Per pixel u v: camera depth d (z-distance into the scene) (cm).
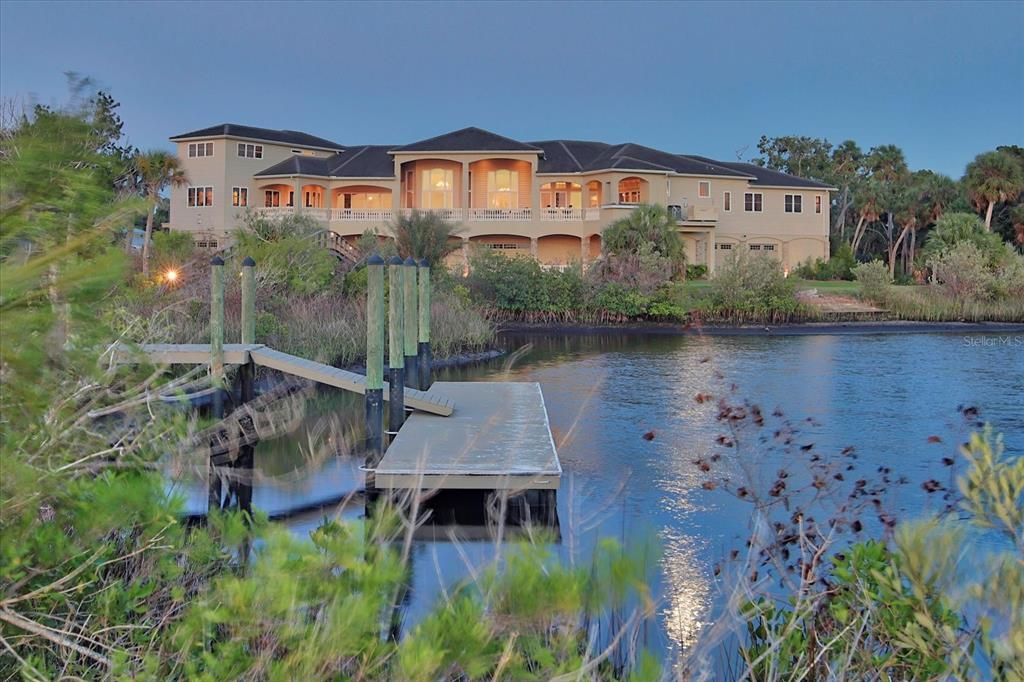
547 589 252
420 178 4584
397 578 283
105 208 264
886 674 362
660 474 1047
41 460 296
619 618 346
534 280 3519
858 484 595
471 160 4378
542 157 4597
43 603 326
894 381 1919
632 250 3800
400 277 1121
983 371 2098
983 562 340
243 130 4591
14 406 258
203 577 355
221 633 313
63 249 244
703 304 3544
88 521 307
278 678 255
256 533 310
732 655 418
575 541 371
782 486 566
